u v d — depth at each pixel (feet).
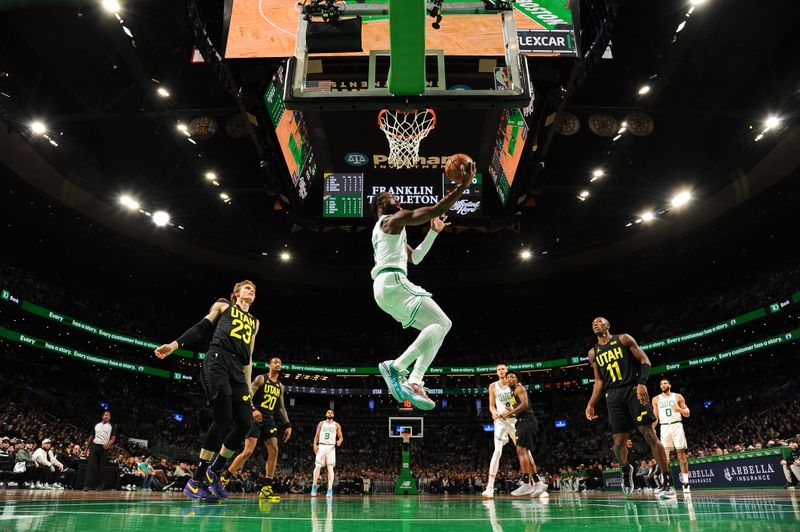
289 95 21.93
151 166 98.07
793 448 49.90
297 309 162.61
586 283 144.77
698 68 75.20
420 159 72.23
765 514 10.13
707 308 129.49
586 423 138.62
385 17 23.22
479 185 73.20
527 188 74.43
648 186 96.53
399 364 14.25
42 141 83.61
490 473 31.99
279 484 103.19
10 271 110.22
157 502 16.66
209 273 140.77
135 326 134.92
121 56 71.20
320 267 145.79
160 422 126.62
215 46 61.72
